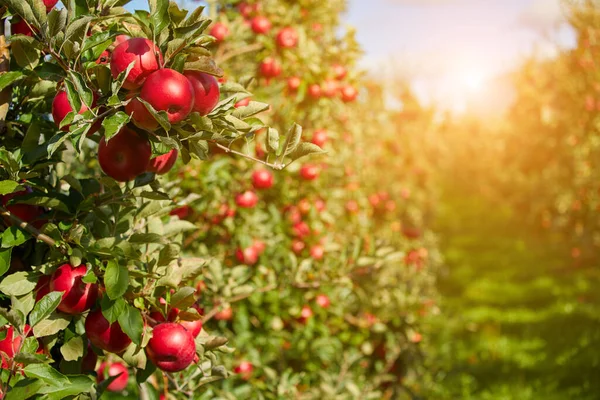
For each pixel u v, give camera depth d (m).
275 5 4.70
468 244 15.83
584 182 13.12
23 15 1.70
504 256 14.19
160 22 1.74
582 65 13.62
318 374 5.08
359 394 4.94
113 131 1.61
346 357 5.05
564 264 12.88
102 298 1.81
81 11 1.84
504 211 19.14
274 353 4.75
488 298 10.89
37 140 1.96
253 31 4.45
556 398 6.74
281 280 4.33
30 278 1.89
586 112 13.52
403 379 6.34
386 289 6.11
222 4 4.77
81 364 2.11
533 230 15.62
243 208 4.47
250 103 2.04
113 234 2.10
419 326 6.56
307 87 4.67
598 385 6.92
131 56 1.70
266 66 4.50
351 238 6.16
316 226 5.05
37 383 1.70
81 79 1.70
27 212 2.02
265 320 4.67
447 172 23.55
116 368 3.11
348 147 6.54
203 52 1.79
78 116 1.66
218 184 4.38
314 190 5.10
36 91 2.00
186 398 2.99
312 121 5.12
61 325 1.90
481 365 7.78
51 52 1.74
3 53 1.95
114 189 2.06
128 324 1.78
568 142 13.96
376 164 8.81
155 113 1.64
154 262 2.00
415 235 7.96
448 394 6.92
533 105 16.52
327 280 4.26
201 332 2.18
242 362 4.36
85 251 1.88
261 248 4.52
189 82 1.75
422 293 7.91
